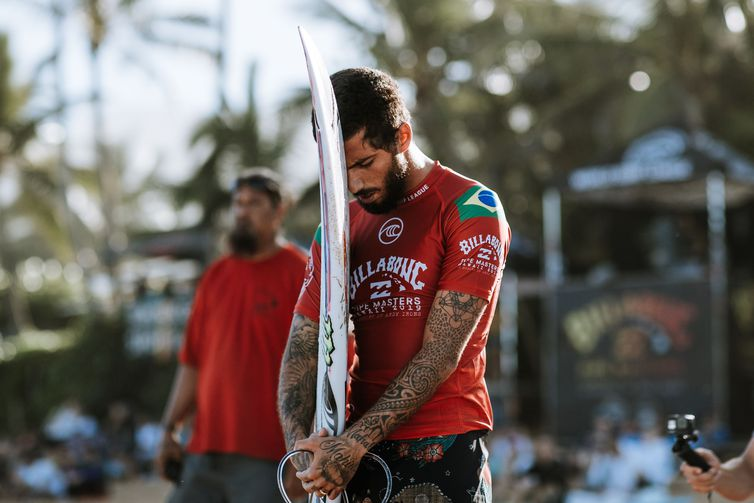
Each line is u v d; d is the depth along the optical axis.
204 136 47.19
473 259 4.85
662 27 42.38
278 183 8.24
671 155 30.12
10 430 45.75
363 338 5.03
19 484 30.52
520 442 25.48
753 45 43.75
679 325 28.88
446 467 4.83
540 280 39.25
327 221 4.69
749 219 36.91
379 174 4.91
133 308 43.75
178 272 47.78
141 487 33.84
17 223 91.81
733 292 28.84
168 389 41.94
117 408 40.16
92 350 43.69
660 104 42.00
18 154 61.12
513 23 47.22
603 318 30.12
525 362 46.03
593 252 44.22
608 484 22.67
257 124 47.25
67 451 31.80
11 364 46.06
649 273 38.72
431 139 47.19
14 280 72.06
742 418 28.48
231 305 8.12
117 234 56.84
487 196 5.00
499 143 49.34
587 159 48.53
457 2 46.88
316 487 4.61
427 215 4.99
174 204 47.50
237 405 7.96
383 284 4.99
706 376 28.30
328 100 4.66
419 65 47.44
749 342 29.42
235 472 7.95
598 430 24.61
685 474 5.93
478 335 5.03
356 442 4.61
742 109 44.72
